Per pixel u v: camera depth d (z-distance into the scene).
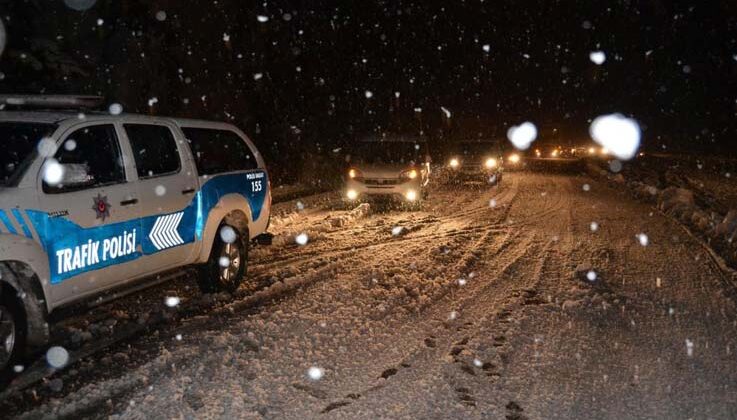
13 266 4.92
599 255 10.48
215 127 7.95
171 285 7.98
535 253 10.64
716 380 5.32
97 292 5.73
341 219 13.43
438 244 11.22
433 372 5.38
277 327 6.34
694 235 12.74
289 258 9.84
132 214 6.02
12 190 4.93
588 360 5.75
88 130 5.83
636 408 4.76
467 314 7.09
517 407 4.74
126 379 4.97
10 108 6.11
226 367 5.29
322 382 5.08
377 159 16.48
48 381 4.98
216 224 7.37
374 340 6.12
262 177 8.72
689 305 7.59
